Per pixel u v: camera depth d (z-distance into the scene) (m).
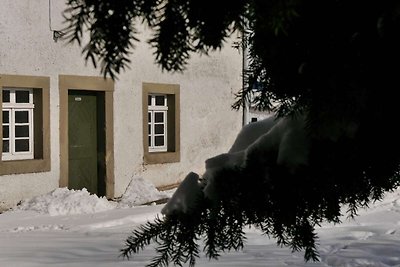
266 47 2.14
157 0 1.82
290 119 2.45
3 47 10.08
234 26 1.82
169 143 13.39
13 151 10.48
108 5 1.72
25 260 5.97
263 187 2.47
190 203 2.59
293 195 2.45
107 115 11.77
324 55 1.97
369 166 2.45
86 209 10.41
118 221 9.45
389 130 2.20
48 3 10.77
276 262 5.82
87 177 11.71
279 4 1.55
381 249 6.68
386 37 1.89
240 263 5.67
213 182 2.55
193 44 1.87
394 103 2.04
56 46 10.88
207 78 14.04
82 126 11.61
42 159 10.66
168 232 2.63
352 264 5.98
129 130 12.20
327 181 2.43
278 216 2.48
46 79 10.74
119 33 1.73
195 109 13.80
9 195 10.20
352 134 2.14
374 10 1.88
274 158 2.48
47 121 10.76
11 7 10.21
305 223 2.57
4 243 7.15
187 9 1.82
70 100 11.41
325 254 6.38
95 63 1.73
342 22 1.94
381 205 9.59
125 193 11.98
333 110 2.00
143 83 12.46
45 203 10.30
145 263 5.65
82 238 7.57
